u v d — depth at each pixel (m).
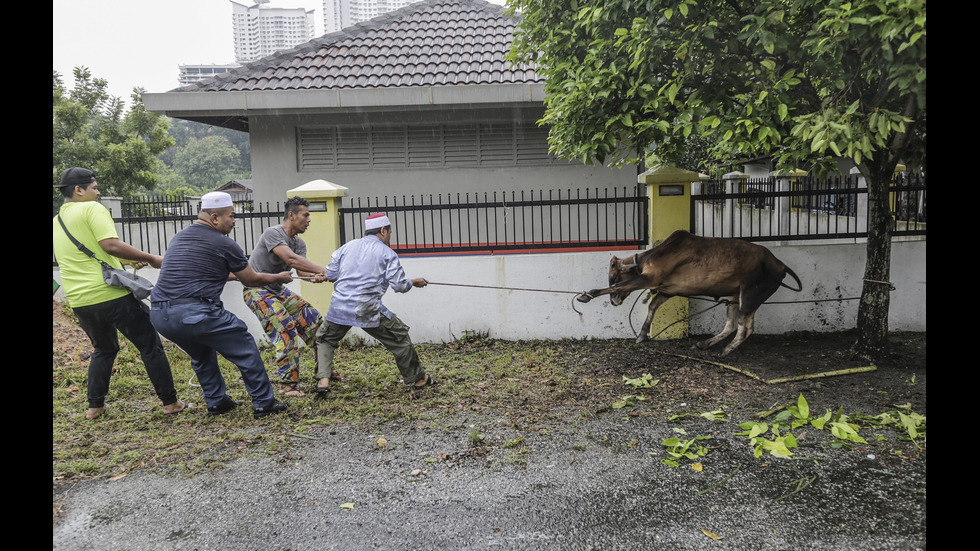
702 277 6.11
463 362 6.59
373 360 6.80
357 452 4.33
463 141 10.07
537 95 9.14
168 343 7.37
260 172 10.09
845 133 4.19
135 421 5.03
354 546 3.16
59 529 3.38
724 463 3.99
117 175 18.34
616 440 4.41
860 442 4.20
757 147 5.01
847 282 7.25
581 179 9.96
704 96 5.12
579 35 5.95
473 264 7.37
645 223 7.30
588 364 6.37
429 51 10.66
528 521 3.36
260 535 3.29
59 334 7.04
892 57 3.79
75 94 18.84
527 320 7.45
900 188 7.05
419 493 3.71
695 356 6.46
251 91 9.23
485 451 4.29
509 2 6.27
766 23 4.43
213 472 4.07
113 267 4.88
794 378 5.60
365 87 9.52
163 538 3.29
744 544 3.09
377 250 5.43
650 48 4.78
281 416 5.07
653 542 3.13
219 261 4.90
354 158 10.13
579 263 7.32
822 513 3.35
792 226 10.16
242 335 5.00
